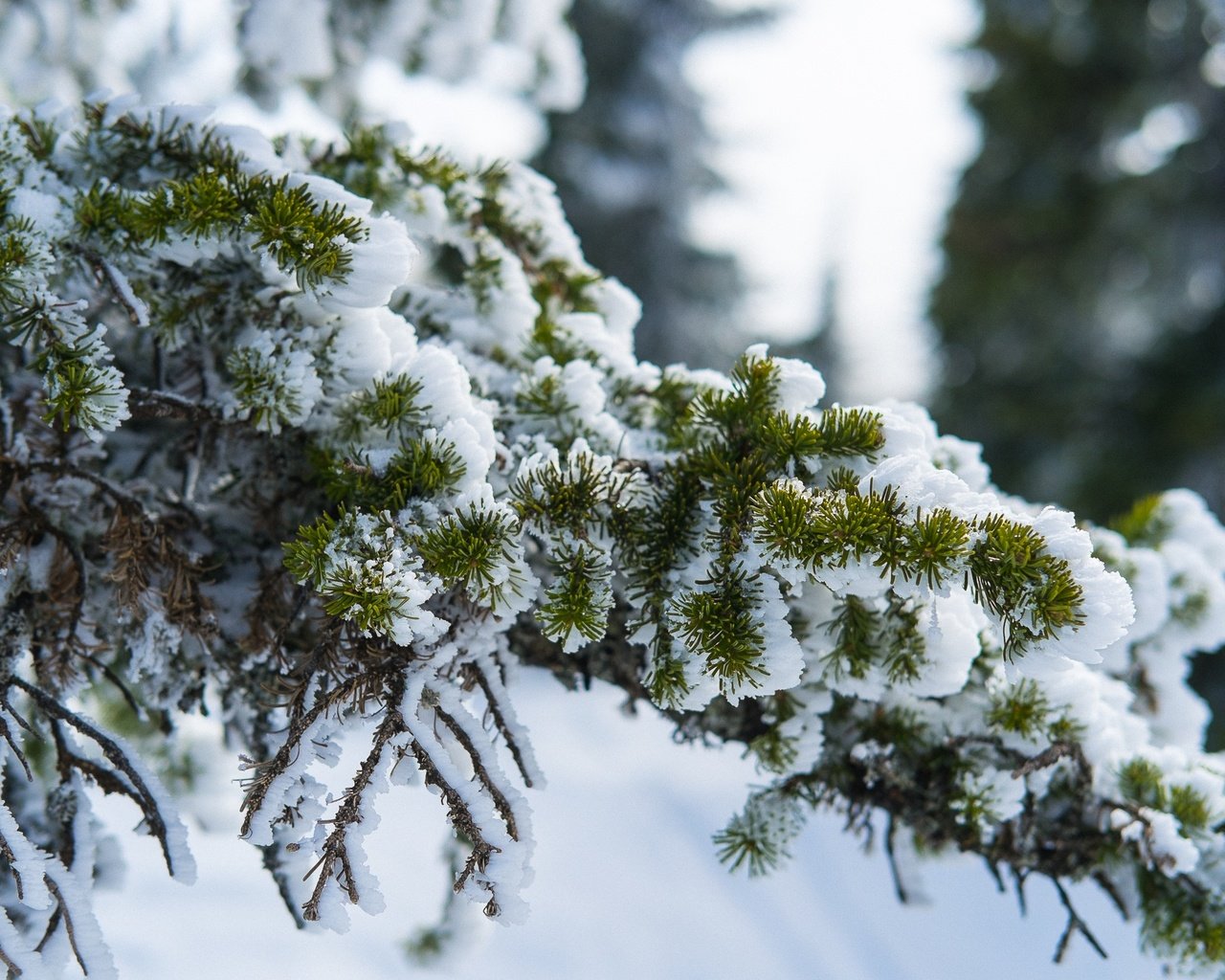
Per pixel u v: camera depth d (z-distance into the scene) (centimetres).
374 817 135
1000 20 686
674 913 331
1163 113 666
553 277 154
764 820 144
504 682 142
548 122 976
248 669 144
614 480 138
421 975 158
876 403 144
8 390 144
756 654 134
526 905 134
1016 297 682
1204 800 144
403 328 143
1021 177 700
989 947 319
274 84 223
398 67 233
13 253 136
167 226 138
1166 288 649
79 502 143
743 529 136
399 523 136
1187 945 143
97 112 143
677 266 1048
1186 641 154
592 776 431
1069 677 144
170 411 140
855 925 340
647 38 1022
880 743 145
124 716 159
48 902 134
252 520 146
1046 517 132
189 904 255
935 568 131
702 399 141
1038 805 145
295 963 234
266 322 142
